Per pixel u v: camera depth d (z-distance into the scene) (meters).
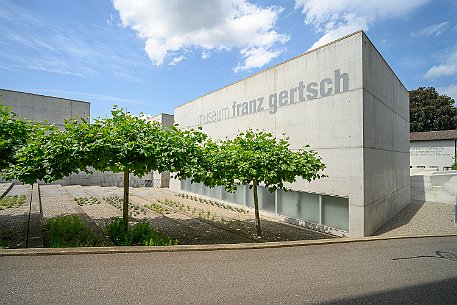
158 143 8.05
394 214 14.62
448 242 9.05
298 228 11.95
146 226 8.48
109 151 7.45
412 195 21.58
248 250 6.77
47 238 7.81
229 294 4.21
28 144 7.42
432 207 17.66
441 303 4.24
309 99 12.20
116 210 14.23
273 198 14.21
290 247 7.43
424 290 4.73
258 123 15.21
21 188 22.14
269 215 14.22
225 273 5.08
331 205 11.35
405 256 7.02
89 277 4.53
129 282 4.43
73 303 3.67
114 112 8.79
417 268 6.00
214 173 8.70
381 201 12.14
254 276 5.02
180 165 8.23
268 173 8.62
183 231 10.32
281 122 13.67
